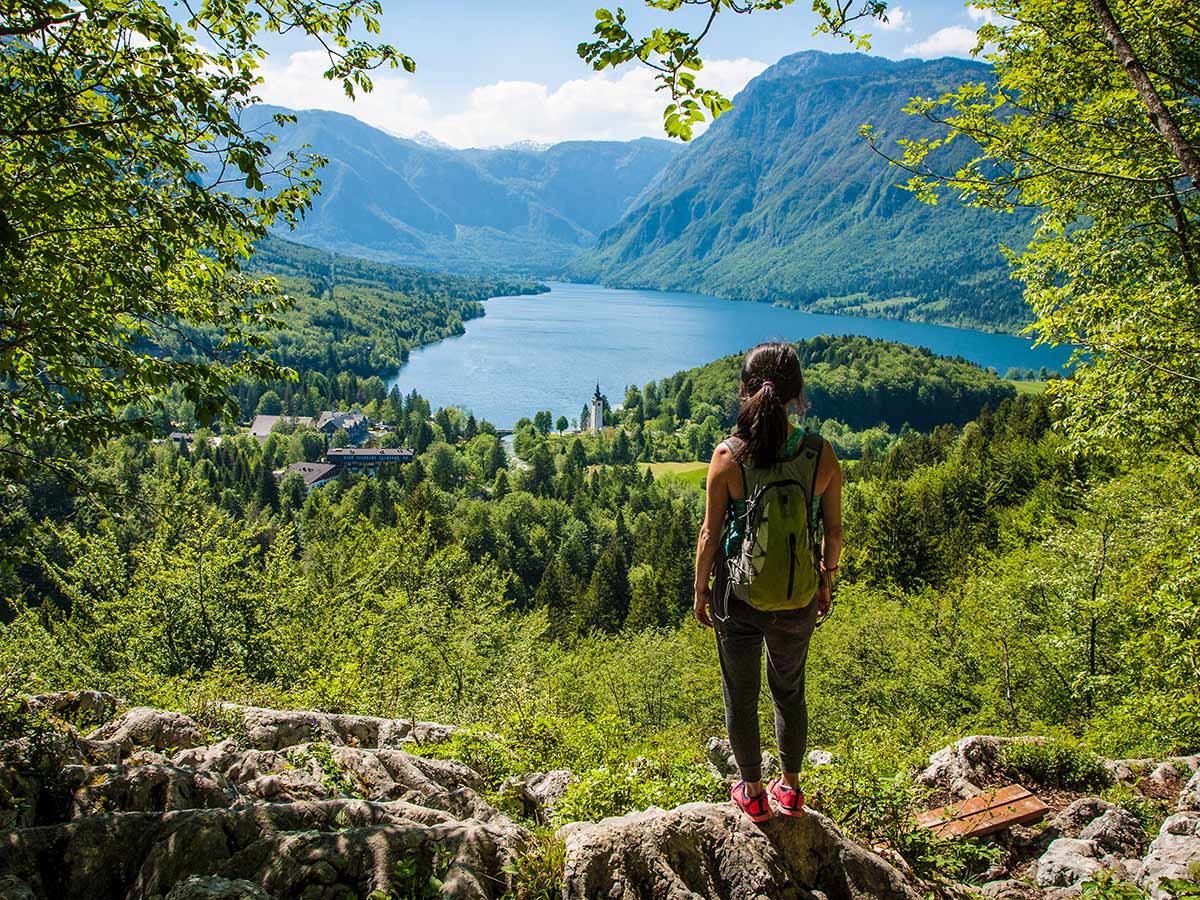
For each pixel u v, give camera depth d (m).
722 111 3.27
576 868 3.23
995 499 54.75
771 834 3.70
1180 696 10.01
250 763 5.29
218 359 8.00
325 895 3.13
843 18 4.31
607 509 101.75
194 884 2.92
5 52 5.55
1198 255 9.84
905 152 9.59
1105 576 17.23
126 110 5.61
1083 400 10.98
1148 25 8.02
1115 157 9.46
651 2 3.21
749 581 3.26
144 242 6.72
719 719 28.06
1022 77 9.78
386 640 22.05
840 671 27.77
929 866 4.48
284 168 7.85
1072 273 11.95
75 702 6.76
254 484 96.06
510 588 72.44
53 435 6.42
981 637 23.50
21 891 3.06
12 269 5.55
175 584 18.66
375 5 6.89
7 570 6.29
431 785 5.42
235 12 6.53
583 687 30.12
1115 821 5.49
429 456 126.50
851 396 170.25
